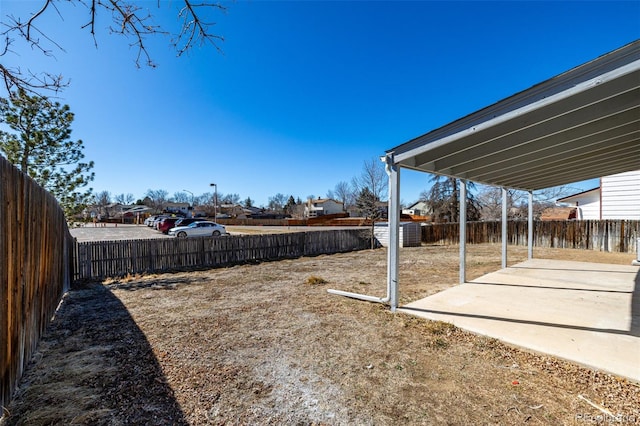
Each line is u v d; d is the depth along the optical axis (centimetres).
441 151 426
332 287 605
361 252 1234
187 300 517
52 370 270
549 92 276
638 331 344
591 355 285
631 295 500
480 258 1009
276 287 610
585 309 428
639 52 227
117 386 243
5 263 214
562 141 403
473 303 464
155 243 830
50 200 400
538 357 289
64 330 375
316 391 236
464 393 232
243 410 212
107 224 3897
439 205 2344
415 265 875
